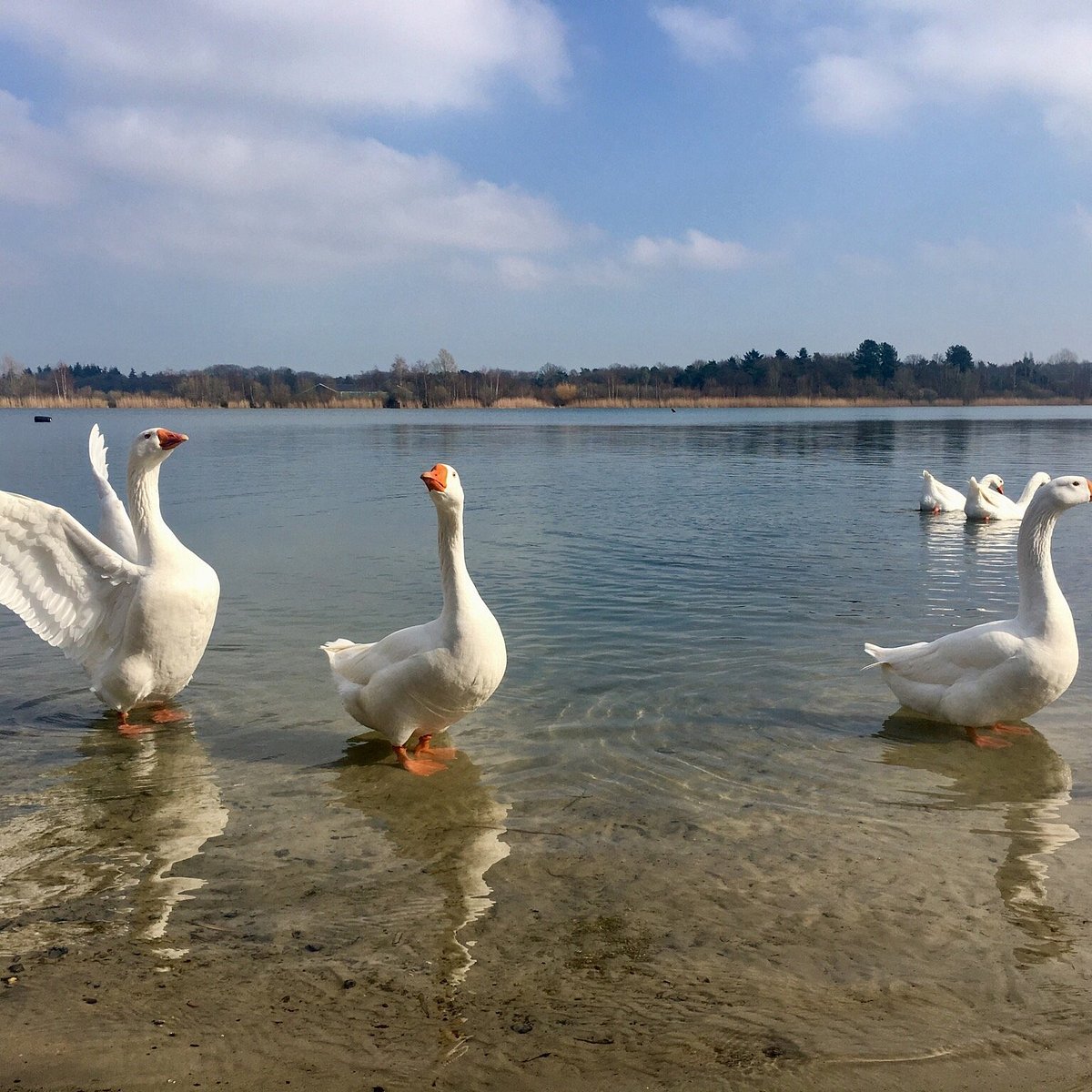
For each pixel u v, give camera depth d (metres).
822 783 2.86
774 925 2.21
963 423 28.78
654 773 2.92
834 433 22.78
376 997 2.00
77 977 2.07
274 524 7.58
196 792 2.85
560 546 6.41
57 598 3.35
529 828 2.62
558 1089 1.75
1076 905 2.27
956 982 2.04
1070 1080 1.77
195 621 3.31
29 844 2.56
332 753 3.11
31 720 3.38
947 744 3.12
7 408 55.59
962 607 4.64
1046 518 3.07
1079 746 3.10
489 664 2.95
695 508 8.60
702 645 4.03
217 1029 1.93
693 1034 1.91
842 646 4.02
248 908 2.29
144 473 3.29
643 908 2.27
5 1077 1.80
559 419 35.47
